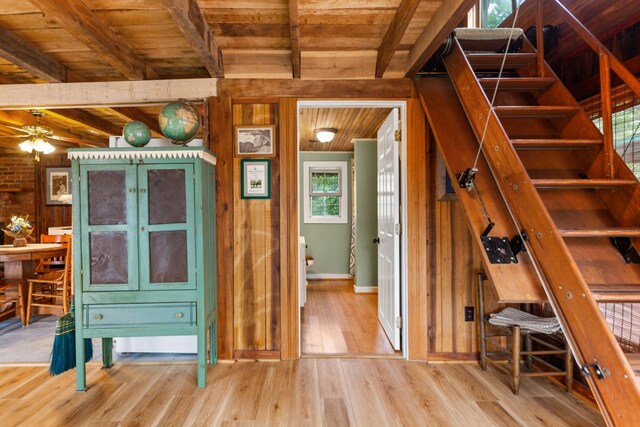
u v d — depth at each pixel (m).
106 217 2.19
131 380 2.28
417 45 2.31
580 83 2.19
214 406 1.97
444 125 2.21
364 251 4.86
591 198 1.75
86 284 2.18
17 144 5.14
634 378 1.10
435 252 2.61
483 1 3.50
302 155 5.83
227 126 2.60
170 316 2.20
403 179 2.66
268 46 2.50
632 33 1.91
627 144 1.94
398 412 1.92
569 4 2.26
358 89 2.61
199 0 1.93
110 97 2.63
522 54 2.23
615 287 1.43
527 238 1.52
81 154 2.17
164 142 2.53
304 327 3.33
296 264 2.60
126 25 2.13
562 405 1.99
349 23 2.18
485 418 1.86
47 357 2.65
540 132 2.03
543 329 2.09
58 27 2.14
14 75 2.79
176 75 2.92
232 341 2.58
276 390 2.15
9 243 5.38
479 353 2.59
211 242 2.46
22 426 1.78
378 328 3.29
